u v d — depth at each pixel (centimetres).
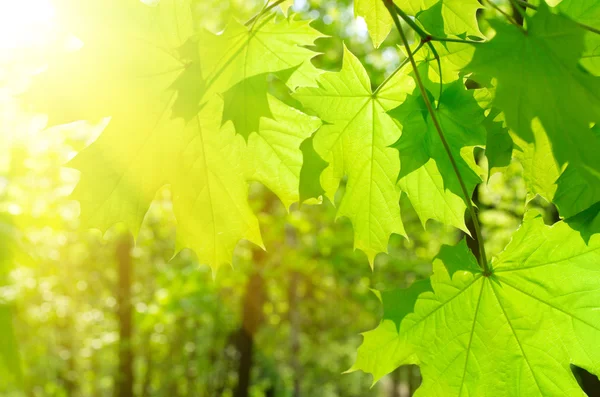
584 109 41
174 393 405
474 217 51
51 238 287
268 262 338
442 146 49
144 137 50
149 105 49
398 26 46
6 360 40
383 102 52
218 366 417
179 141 50
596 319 52
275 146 52
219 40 47
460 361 54
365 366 54
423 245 337
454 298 54
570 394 53
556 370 53
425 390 54
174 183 51
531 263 53
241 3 195
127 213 50
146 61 48
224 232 52
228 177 51
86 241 340
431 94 50
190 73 48
